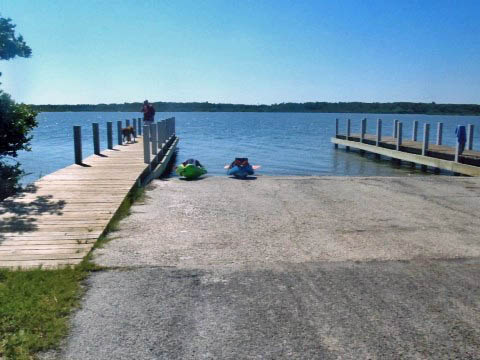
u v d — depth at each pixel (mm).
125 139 23547
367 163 24953
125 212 7977
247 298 4449
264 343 3635
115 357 3408
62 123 91562
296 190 10453
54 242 6066
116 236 6527
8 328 3721
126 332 3766
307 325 3928
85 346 3541
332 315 4113
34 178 17547
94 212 7715
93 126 16594
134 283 4773
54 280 4680
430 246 6180
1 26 12383
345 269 5258
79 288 4609
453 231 6977
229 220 7547
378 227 7188
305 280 4918
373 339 3709
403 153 21812
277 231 6898
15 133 13250
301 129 68375
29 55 13008
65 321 3908
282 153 30578
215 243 6230
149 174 13727
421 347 3600
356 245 6203
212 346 3582
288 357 3443
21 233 6461
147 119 23391
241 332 3801
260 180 11945
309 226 7215
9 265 5184
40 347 3488
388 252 5898
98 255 5641
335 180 11938
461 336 3770
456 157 17375
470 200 9438
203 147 35375
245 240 6398
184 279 4906
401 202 9172
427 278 5004
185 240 6359
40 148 31859
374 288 4719
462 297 4516
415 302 4391
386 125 87000
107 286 4684
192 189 10500
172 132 32062
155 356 3432
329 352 3518
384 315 4121
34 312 3996
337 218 7770
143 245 6098
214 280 4891
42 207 8062
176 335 3736
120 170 12547
